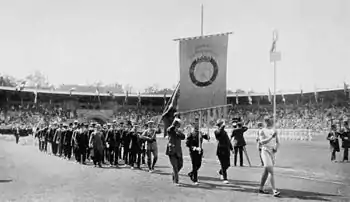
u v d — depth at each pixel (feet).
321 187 40.91
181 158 44.57
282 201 33.42
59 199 35.27
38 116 258.57
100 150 65.36
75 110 277.23
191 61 46.29
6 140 192.13
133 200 34.65
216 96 45.21
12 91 263.29
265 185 42.78
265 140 36.65
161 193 38.11
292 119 241.76
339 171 54.34
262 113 263.08
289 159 74.54
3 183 45.34
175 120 44.24
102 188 41.47
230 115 260.01
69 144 82.58
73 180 47.88
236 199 34.55
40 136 116.16
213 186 42.45
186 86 46.55
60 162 75.05
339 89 251.60
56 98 281.95
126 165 66.49
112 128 67.72
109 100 294.46
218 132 44.55
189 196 36.35
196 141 43.75
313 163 66.64
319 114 239.09
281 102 274.36
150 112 291.99
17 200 34.83
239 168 59.72
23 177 51.01
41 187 42.29
